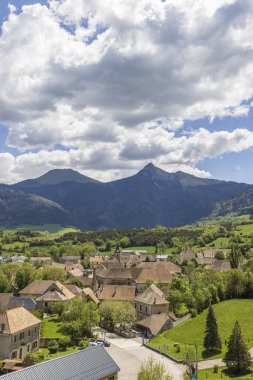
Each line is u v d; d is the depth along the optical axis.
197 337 115.00
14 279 191.50
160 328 125.00
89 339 112.19
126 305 133.12
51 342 106.50
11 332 96.56
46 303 149.00
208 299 147.25
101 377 70.62
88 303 136.50
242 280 158.25
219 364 93.00
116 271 194.38
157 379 65.44
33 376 63.16
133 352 103.50
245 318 130.38
